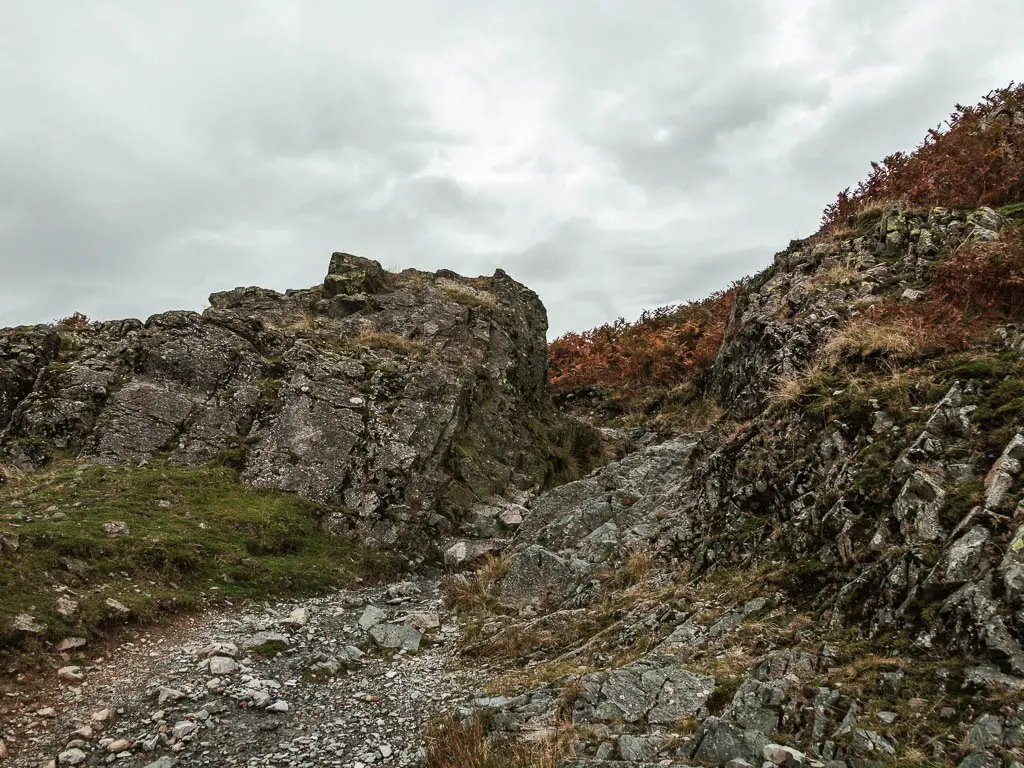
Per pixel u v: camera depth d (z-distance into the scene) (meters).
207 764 6.66
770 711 5.96
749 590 8.34
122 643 9.06
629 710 6.74
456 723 7.18
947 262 11.43
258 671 8.84
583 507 14.33
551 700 7.35
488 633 10.45
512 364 24.17
